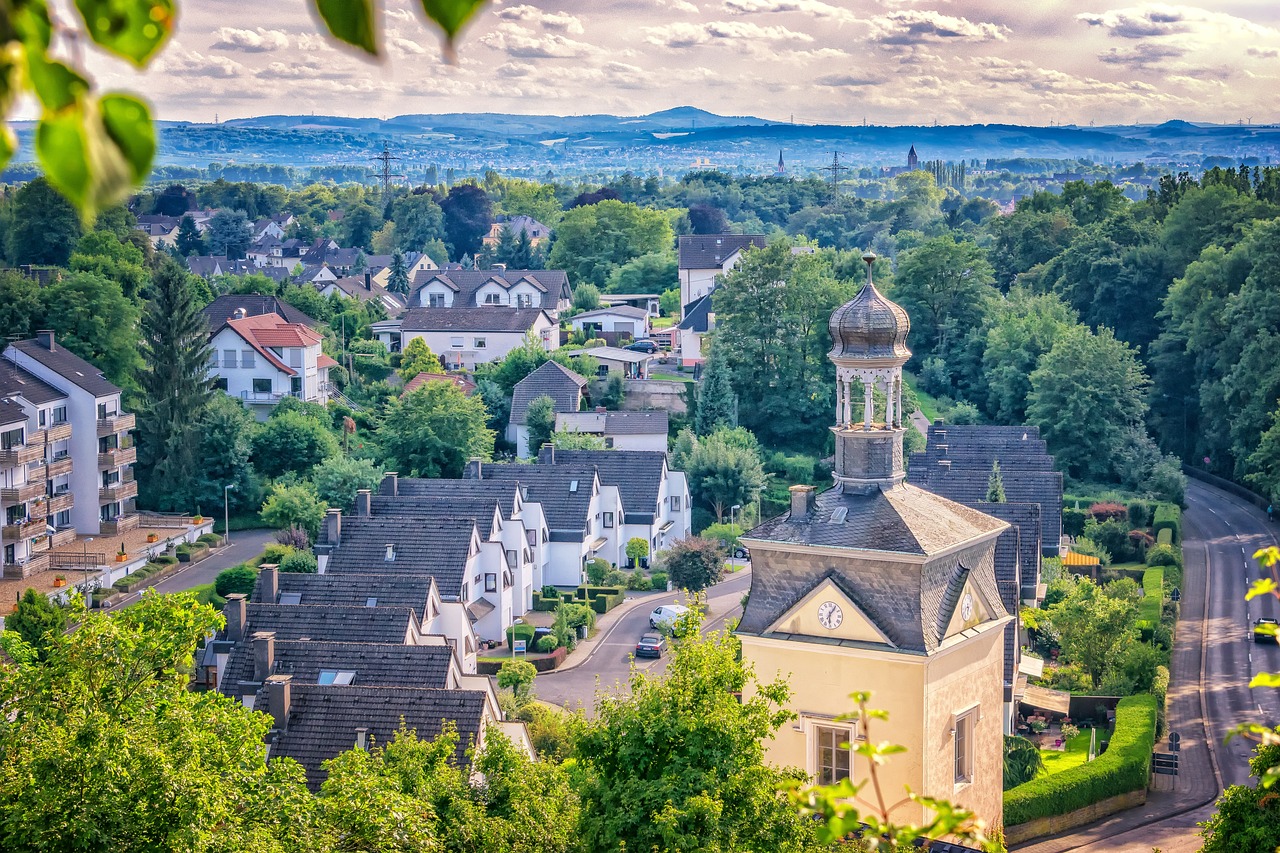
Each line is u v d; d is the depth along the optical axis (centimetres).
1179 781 7450
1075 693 8438
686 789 3425
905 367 17450
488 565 10119
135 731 3794
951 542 3894
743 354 15575
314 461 13325
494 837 4309
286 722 6353
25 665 4094
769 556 4028
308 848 3762
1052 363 14375
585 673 9531
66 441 11888
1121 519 12512
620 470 12631
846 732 3872
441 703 6381
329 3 547
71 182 547
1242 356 13850
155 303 13000
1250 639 9900
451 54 559
